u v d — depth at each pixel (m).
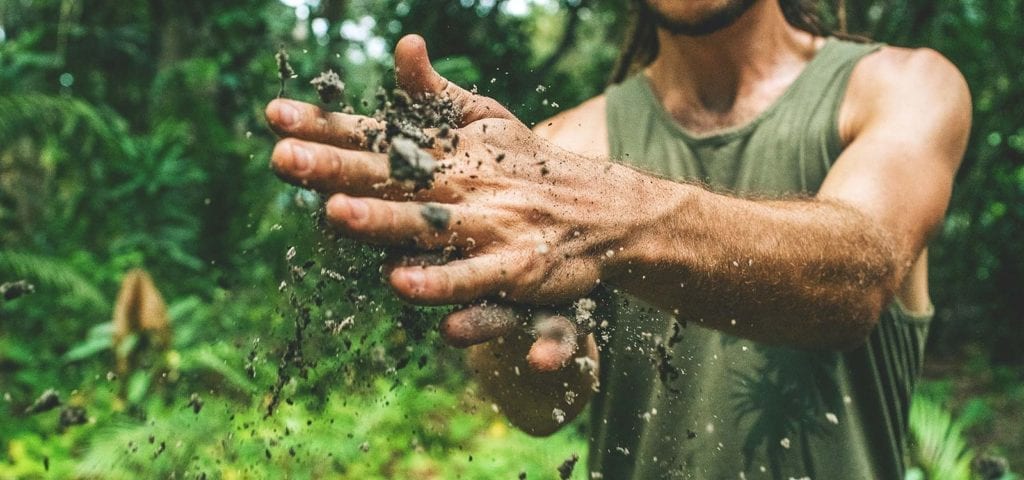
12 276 3.58
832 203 0.79
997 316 5.51
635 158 1.03
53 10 4.28
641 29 1.21
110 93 4.43
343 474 2.08
